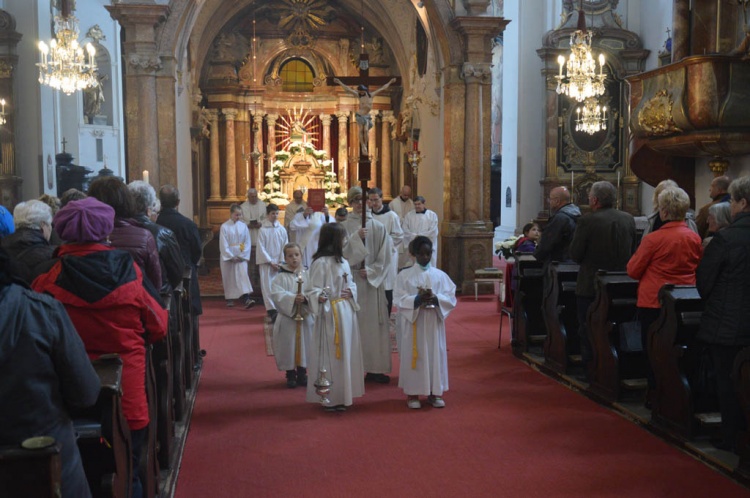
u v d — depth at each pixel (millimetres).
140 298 3557
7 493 2191
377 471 5242
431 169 16641
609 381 6738
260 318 11891
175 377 6023
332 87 22750
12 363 2459
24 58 13453
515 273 9008
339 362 6648
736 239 5020
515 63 17922
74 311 3424
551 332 7969
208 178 22172
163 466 4977
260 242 11836
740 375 4922
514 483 4996
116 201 4363
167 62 12938
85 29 19688
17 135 13398
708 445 5480
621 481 5004
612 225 6941
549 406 6824
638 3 17906
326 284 6711
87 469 3164
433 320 6734
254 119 22328
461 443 5828
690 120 7906
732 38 8617
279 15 22266
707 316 5168
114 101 20516
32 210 4500
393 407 6855
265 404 6996
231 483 5020
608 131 17594
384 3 19938
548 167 17391
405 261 13070
